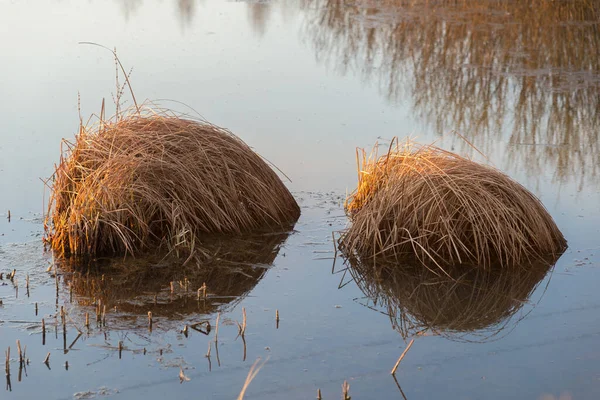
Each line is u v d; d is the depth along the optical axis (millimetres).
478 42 16953
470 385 5223
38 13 19484
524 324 6164
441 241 7336
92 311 6141
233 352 5574
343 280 6914
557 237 7703
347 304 6453
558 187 9445
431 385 5215
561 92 13688
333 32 18094
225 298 6480
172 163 7789
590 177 9789
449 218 7289
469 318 6281
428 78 14500
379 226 7555
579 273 7078
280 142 10688
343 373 5340
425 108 12727
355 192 8820
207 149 8016
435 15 19531
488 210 7363
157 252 7336
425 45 16828
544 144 11188
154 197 7523
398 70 15055
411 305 6480
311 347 5695
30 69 13867
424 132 11500
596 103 13102
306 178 9492
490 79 14414
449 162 7844
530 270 7152
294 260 7305
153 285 6664
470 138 11406
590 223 8305
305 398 5023
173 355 5504
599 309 6395
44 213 8133
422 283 6887
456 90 13797
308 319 6148
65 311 6102
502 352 5699
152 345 5629
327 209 8586
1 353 5457
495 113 12633
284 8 21125
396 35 17734
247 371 5328
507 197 7559
